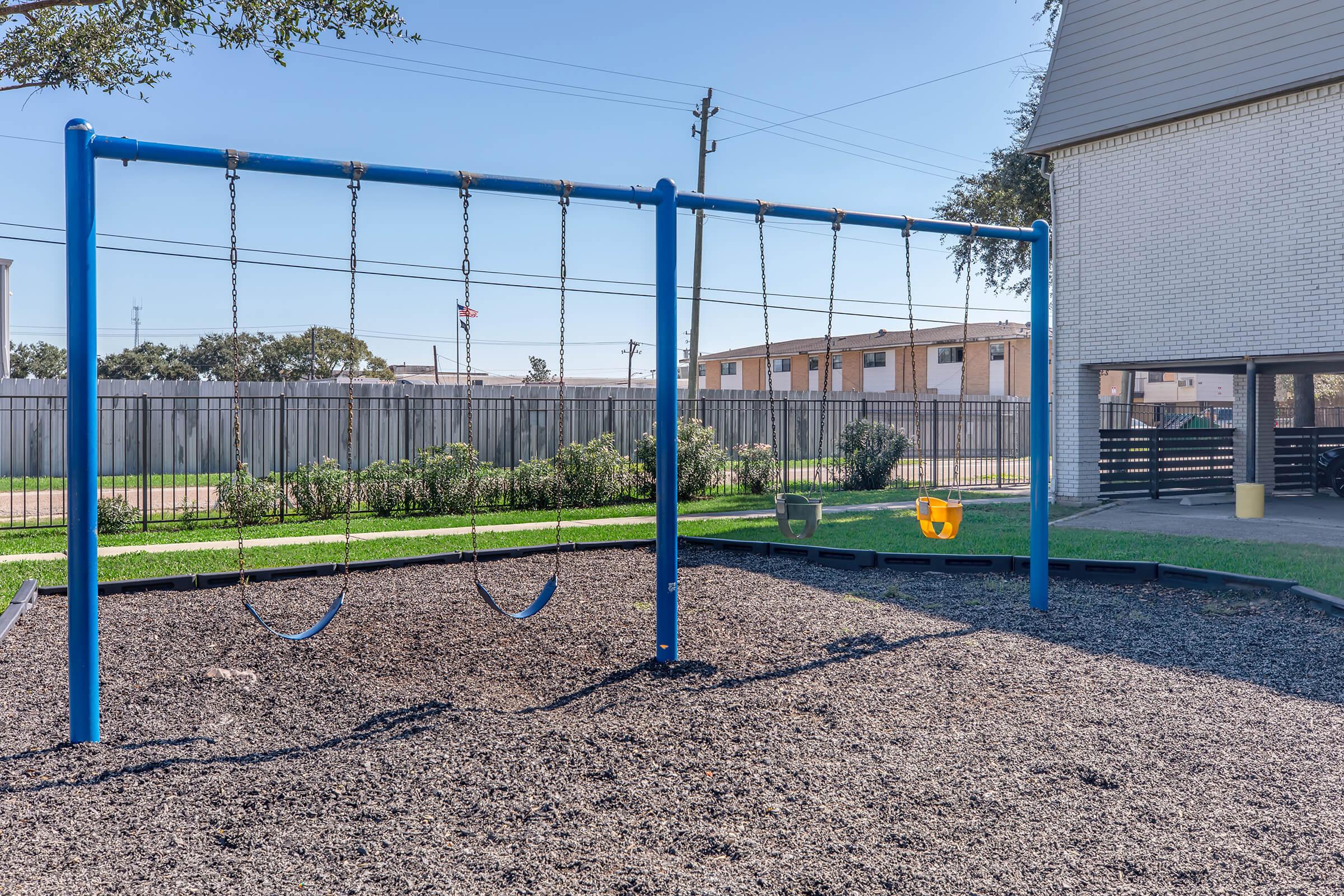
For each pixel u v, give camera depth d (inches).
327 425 792.3
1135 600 299.9
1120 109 575.5
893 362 1870.1
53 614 273.6
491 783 149.3
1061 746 166.1
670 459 225.0
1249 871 119.7
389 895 114.2
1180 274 556.1
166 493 669.9
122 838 130.4
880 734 172.2
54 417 808.3
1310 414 896.3
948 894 113.7
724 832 131.0
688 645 241.1
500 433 844.6
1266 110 512.4
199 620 267.7
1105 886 115.6
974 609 284.7
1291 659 226.8
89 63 501.0
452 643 243.4
